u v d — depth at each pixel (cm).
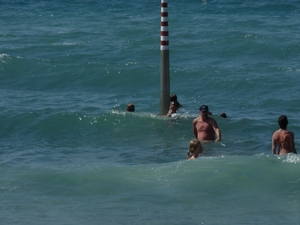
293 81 7956
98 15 15388
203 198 3784
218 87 7825
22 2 18562
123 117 6006
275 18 14350
